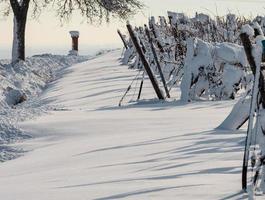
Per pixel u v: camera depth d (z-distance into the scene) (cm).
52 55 5581
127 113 1420
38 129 1223
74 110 1565
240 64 1733
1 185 634
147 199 479
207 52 1739
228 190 509
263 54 550
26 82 3503
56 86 2988
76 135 1157
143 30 3628
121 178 596
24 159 955
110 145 927
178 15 2380
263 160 533
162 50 2525
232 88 1720
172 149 812
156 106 1606
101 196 498
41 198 510
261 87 568
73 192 523
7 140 1178
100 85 2512
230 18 2544
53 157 884
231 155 713
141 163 705
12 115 1386
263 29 2122
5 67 3934
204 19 2522
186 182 547
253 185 514
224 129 1035
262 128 564
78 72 3703
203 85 1731
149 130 1113
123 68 3572
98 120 1288
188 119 1250
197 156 726
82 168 720
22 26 4478
